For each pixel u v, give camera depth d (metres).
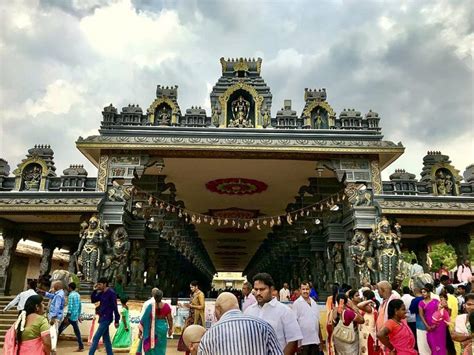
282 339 4.99
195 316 11.92
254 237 43.56
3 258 21.84
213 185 26.80
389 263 17.91
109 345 9.94
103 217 18.70
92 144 19.25
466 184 21.09
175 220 30.17
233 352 3.28
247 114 21.67
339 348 7.96
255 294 5.21
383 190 21.08
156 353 8.14
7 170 20.25
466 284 13.31
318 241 24.91
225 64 22.83
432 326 8.16
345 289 9.91
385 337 6.67
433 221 21.20
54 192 18.72
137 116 21.14
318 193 24.44
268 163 22.17
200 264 49.06
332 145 19.91
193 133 19.81
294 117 21.31
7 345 5.70
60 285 11.64
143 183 24.42
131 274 21.31
